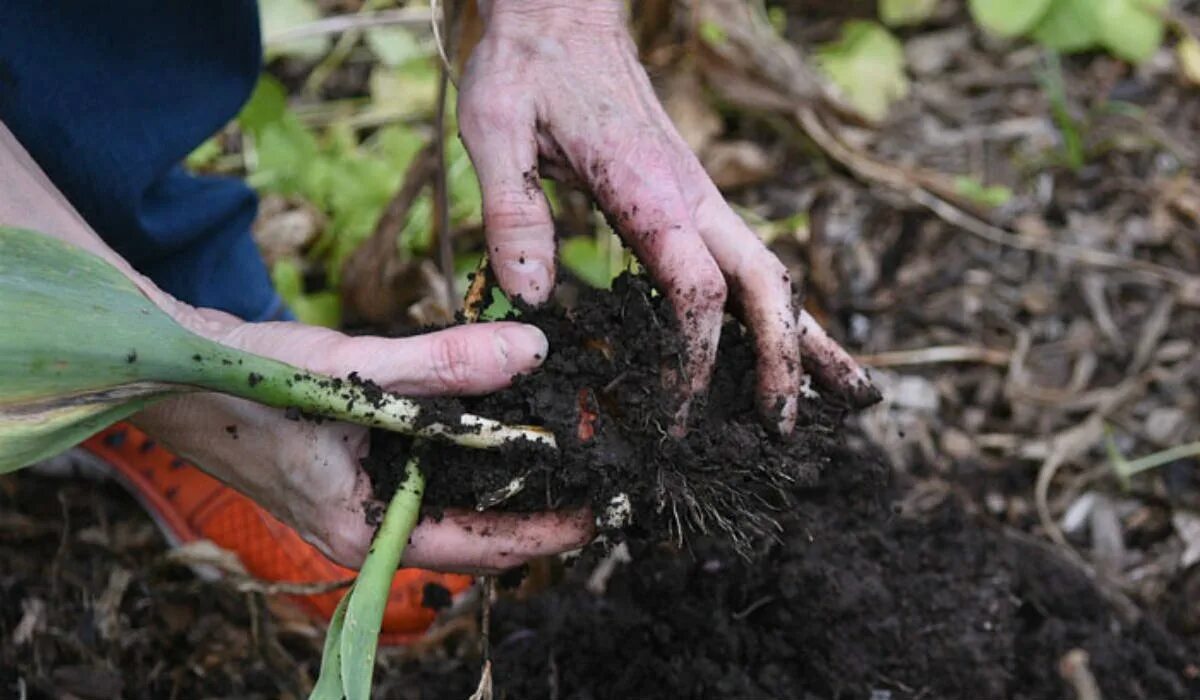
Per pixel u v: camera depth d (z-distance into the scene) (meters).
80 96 1.27
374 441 1.04
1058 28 2.17
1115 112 2.21
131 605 1.48
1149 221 2.03
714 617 1.29
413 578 1.45
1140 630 1.45
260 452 1.02
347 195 1.95
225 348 0.93
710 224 1.11
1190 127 2.19
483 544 1.05
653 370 1.05
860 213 2.06
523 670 1.35
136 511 1.60
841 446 1.29
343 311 1.85
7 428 0.84
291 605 1.50
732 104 2.12
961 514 1.48
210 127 1.39
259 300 1.59
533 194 1.11
